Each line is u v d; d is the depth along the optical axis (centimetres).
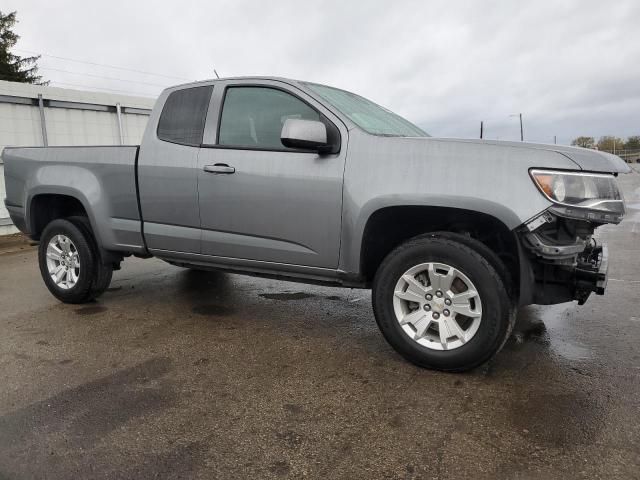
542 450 233
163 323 430
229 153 382
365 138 335
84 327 421
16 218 511
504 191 290
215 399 290
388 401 284
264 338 391
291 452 237
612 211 282
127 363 344
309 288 552
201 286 561
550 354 349
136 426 261
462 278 306
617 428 250
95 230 454
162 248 428
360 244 333
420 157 314
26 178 493
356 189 329
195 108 408
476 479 214
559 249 283
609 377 309
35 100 1224
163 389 304
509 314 300
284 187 356
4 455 238
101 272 477
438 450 235
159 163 414
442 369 318
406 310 333
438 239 313
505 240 322
